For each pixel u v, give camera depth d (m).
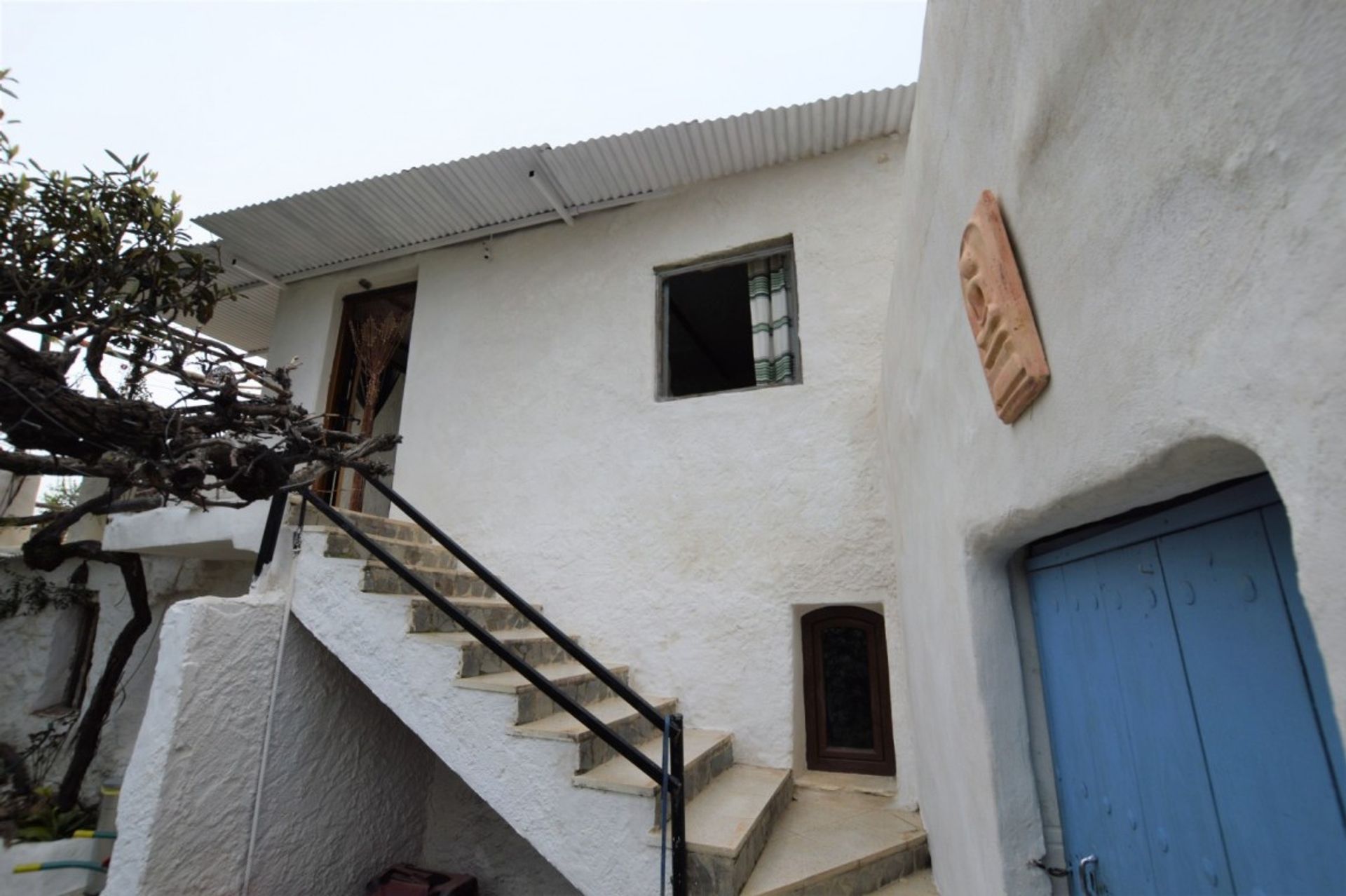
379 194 4.76
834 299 4.29
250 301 6.67
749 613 3.98
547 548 4.55
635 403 4.58
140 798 2.66
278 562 3.41
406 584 3.53
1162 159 0.84
